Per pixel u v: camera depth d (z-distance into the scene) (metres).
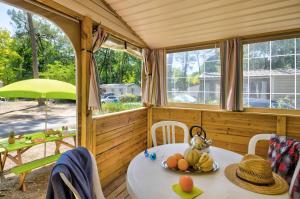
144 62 3.46
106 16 2.33
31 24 6.55
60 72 6.86
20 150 2.85
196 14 2.41
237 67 2.82
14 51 6.14
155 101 3.51
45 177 2.80
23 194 2.35
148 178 1.12
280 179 1.13
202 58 3.26
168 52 3.53
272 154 1.45
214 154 1.56
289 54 2.62
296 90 2.60
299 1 2.03
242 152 2.83
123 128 2.89
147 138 3.59
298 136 2.46
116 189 2.39
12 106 6.90
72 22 2.03
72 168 0.79
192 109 3.21
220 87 2.99
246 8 2.21
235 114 2.88
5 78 5.87
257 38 2.77
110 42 2.69
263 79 2.79
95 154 2.30
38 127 5.48
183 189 0.96
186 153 1.28
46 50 7.37
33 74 6.41
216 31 2.77
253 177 1.06
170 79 3.56
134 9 2.38
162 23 2.67
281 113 2.65
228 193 0.96
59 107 8.26
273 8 2.17
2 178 2.75
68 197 0.73
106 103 3.49
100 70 5.20
